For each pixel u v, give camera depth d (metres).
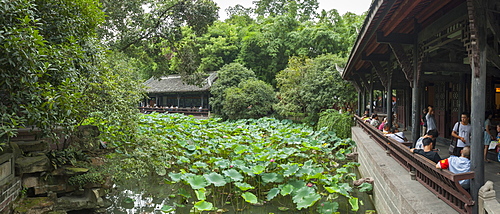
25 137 6.82
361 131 13.98
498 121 8.64
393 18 5.87
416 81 6.77
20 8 4.53
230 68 26.30
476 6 3.82
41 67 4.62
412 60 7.16
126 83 8.86
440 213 4.10
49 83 4.75
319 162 12.07
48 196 6.25
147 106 36.00
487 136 6.99
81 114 6.37
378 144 9.85
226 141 12.32
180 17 14.86
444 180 4.33
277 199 8.34
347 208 7.59
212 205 7.55
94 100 6.70
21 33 4.28
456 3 5.27
